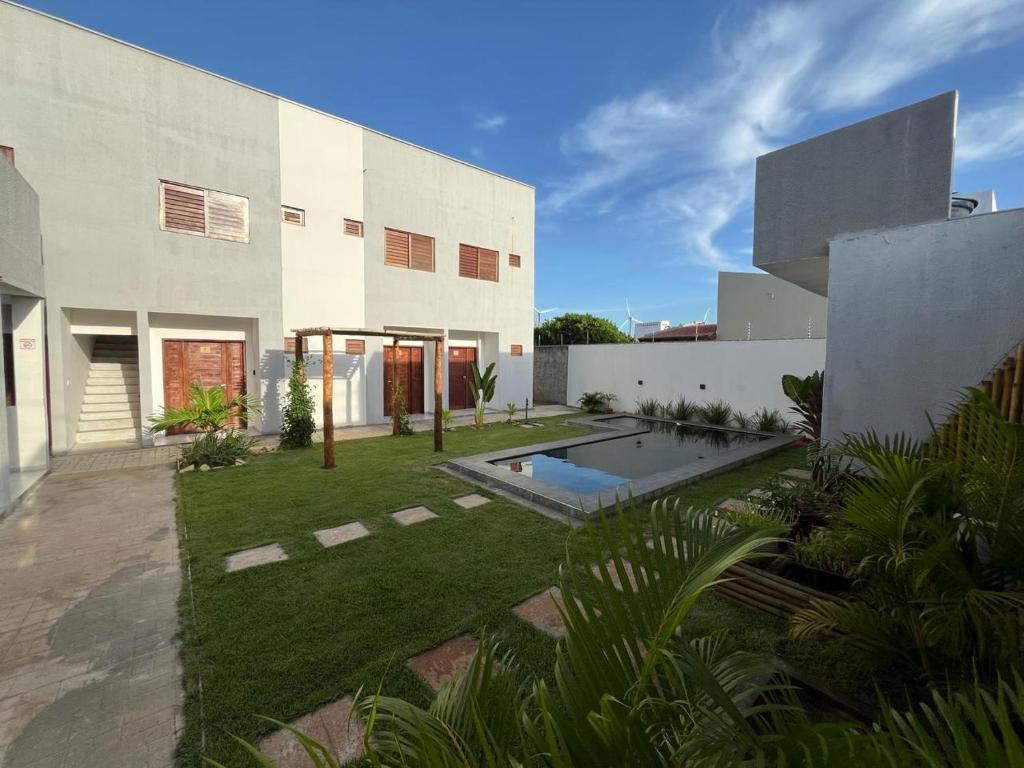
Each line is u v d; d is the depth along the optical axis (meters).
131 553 4.05
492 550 4.11
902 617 2.00
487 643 1.70
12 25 7.11
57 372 7.76
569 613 1.14
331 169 10.67
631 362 14.45
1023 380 3.26
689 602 0.96
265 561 3.89
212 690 2.37
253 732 2.13
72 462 7.38
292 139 10.08
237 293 9.45
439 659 2.63
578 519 4.88
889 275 4.13
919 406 3.98
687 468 6.80
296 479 6.43
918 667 1.96
